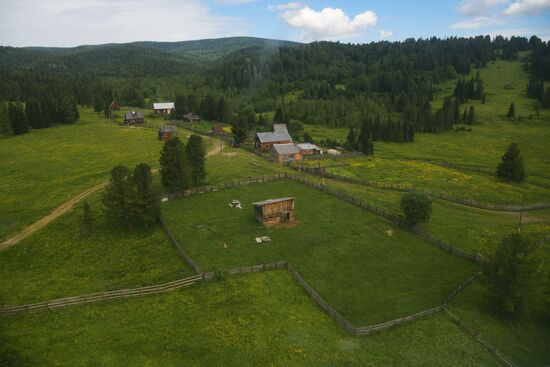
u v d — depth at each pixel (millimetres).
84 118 164375
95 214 63656
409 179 95500
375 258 53094
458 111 183375
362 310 41875
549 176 103812
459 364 34188
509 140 148750
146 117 169875
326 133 163000
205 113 165375
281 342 35156
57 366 30875
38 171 89312
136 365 31344
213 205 68312
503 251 43031
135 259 50906
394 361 33812
